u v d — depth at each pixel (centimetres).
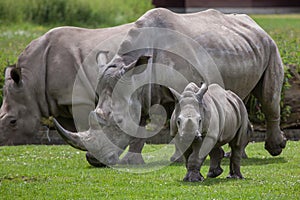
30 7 7162
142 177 2508
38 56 3184
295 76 3806
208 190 2236
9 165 2742
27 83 3167
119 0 7612
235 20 3250
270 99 3191
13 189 2317
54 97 3164
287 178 2484
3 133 3195
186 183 2344
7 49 4728
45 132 3519
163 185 2333
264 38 3222
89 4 7269
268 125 3178
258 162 2927
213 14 3197
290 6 9688
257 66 3162
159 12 2931
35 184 2400
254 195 2178
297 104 3766
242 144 2459
